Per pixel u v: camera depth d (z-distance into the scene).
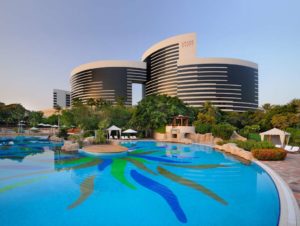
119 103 67.94
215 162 18.02
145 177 13.13
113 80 115.31
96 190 10.55
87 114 49.03
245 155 19.55
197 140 40.56
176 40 102.81
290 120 39.50
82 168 15.54
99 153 21.66
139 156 21.47
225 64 96.06
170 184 11.64
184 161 18.62
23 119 87.25
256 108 101.94
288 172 12.87
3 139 39.88
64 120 51.62
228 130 36.88
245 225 6.93
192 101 95.69
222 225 6.95
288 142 28.58
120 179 12.62
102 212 7.99
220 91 95.00
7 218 7.47
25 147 28.08
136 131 44.69
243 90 98.00
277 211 7.97
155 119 45.84
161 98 53.00
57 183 11.68
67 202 8.94
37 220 7.31
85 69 123.94
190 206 8.60
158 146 31.31
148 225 6.98
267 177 12.76
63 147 25.28
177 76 99.31
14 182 11.79
